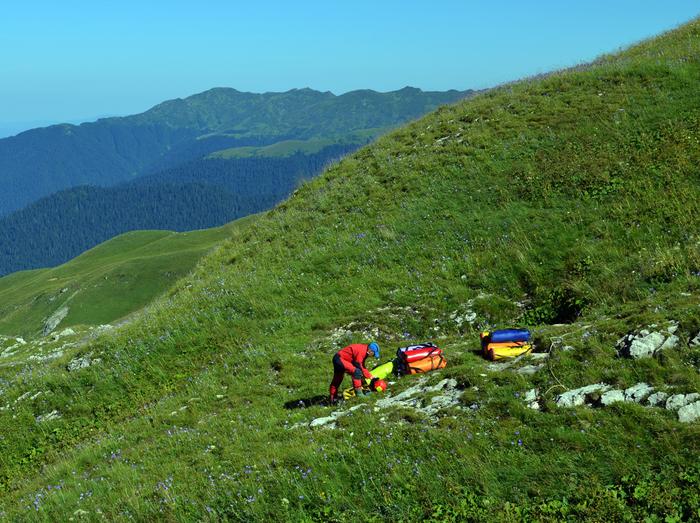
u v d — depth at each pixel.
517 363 12.73
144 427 16.28
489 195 24.92
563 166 24.44
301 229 28.62
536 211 22.44
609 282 16.69
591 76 32.53
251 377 17.59
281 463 11.12
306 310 21.45
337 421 12.51
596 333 12.42
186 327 22.62
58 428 19.42
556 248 19.98
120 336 23.97
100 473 13.67
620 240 18.83
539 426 9.99
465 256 21.39
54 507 12.27
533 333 14.46
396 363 14.94
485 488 8.86
